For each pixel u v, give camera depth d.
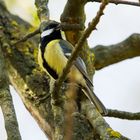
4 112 6.73
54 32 8.82
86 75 8.02
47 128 7.77
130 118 7.54
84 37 5.19
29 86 8.24
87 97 7.87
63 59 8.34
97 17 4.69
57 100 6.89
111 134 6.71
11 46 8.94
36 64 8.73
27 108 8.20
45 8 8.81
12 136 6.30
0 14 9.62
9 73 8.64
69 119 2.90
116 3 6.22
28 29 9.68
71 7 7.92
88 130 7.24
